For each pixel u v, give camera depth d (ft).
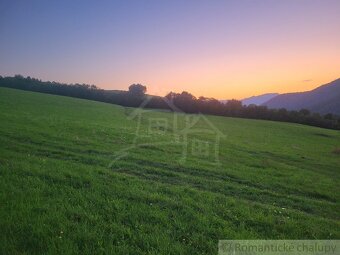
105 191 33.68
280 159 87.10
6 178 34.58
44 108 156.87
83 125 102.12
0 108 129.49
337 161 95.25
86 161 51.96
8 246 19.80
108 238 22.45
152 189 36.91
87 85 356.18
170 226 25.67
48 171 39.83
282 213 33.63
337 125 307.17
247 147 100.32
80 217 25.90
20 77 385.91
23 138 67.56
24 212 25.46
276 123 254.47
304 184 52.80
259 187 48.03
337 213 38.11
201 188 42.93
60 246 20.35
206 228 25.82
